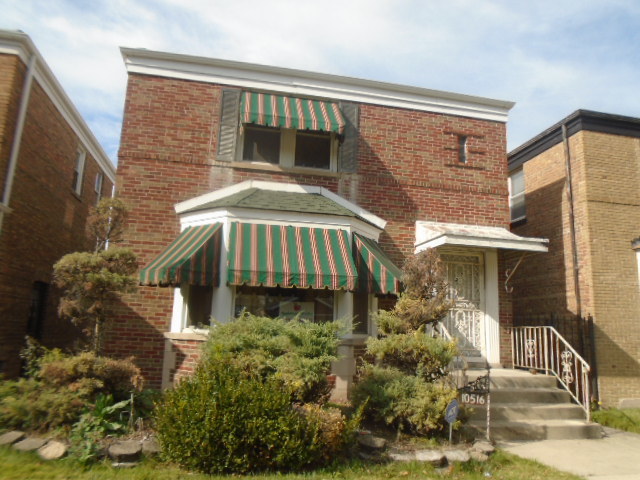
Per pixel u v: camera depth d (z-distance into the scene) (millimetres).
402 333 8492
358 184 11688
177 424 6141
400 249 11617
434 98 12539
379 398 7562
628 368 11297
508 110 13016
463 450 7121
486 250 12000
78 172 16531
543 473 6676
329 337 7449
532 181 14227
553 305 12734
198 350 9242
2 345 11188
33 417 6727
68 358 7438
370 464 6508
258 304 9594
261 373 6977
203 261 8758
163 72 11180
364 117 12078
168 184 10727
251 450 6070
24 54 11242
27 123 11742
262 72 11688
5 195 10688
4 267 11047
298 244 9320
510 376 10258
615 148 12422
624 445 8383
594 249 11688
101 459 6145
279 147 11656
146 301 9992
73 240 16328
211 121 11203
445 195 12188
